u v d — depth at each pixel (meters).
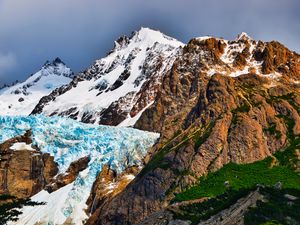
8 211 119.25
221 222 164.12
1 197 119.62
